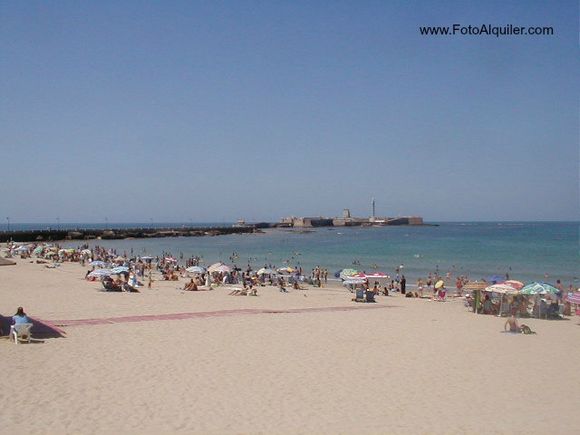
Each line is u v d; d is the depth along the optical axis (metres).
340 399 10.95
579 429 9.34
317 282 40.50
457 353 15.45
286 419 9.70
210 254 79.94
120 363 13.47
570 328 20.84
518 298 24.70
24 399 10.54
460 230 181.75
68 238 123.19
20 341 15.49
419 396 11.26
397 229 194.88
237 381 12.12
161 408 10.20
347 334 18.00
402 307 26.52
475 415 10.09
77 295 27.45
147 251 89.00
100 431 8.91
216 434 8.88
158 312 22.06
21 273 41.09
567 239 112.00
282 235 150.50
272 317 21.41
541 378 12.84
